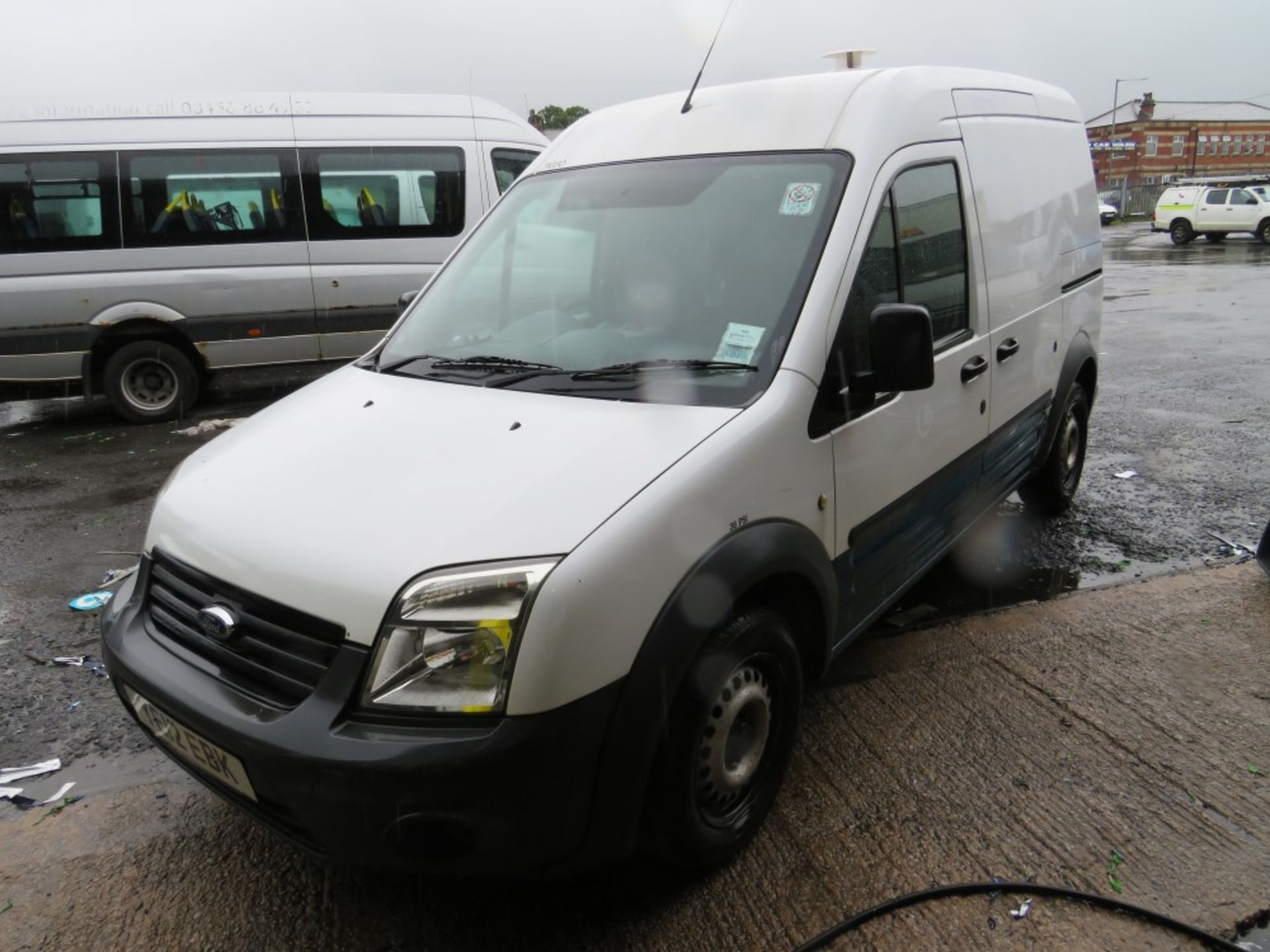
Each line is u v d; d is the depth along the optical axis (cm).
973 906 246
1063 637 392
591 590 201
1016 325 407
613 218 315
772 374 257
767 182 296
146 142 789
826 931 238
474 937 240
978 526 493
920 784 296
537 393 268
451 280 348
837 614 285
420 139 858
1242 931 239
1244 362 991
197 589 236
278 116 825
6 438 815
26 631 425
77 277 784
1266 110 8069
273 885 261
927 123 332
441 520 214
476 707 197
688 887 254
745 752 258
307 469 248
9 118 770
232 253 816
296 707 207
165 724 233
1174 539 504
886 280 299
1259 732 322
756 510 242
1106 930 239
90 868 269
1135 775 299
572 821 206
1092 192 518
